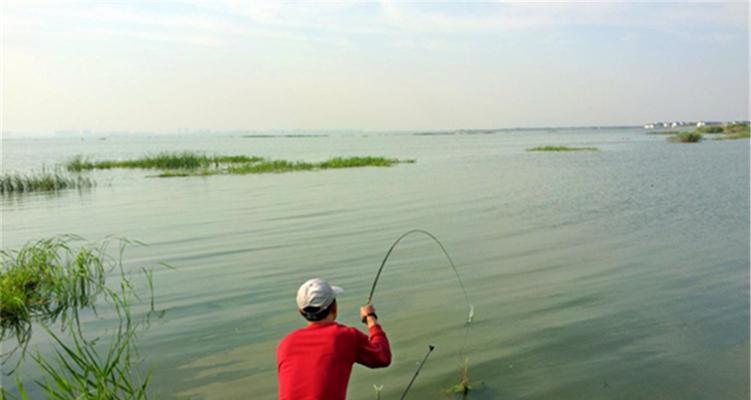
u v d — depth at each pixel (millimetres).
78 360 4969
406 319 7008
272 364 5832
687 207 16047
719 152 43531
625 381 5246
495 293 8039
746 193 19016
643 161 35344
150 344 6410
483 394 5039
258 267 9812
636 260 9836
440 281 8703
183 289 8547
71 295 8312
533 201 17750
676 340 6195
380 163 37000
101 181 28578
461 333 6512
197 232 13391
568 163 35188
